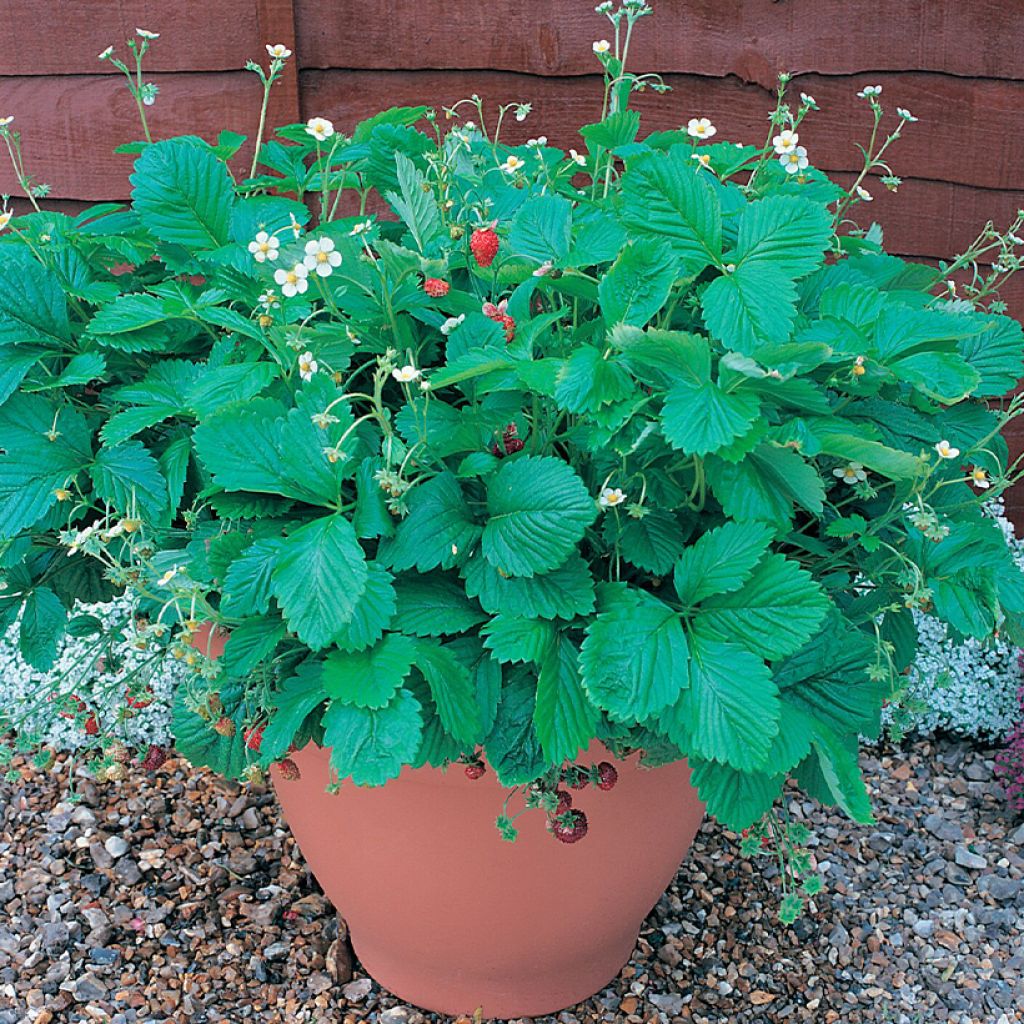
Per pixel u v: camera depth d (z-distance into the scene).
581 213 1.70
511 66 2.74
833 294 1.51
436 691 1.29
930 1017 2.12
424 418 1.36
